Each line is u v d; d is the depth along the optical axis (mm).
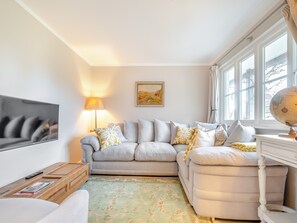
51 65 2584
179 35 2752
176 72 4168
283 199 1643
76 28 2549
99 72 4207
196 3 1973
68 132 3104
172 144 3467
